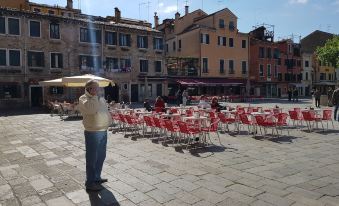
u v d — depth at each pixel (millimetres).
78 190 6160
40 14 30125
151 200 5617
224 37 44781
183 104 28453
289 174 7023
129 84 36219
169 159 8445
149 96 37625
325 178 6730
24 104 29422
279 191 5969
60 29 31484
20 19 29188
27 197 5859
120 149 9812
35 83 29859
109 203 5523
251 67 50125
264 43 51031
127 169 7523
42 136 12617
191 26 46094
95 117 6000
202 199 5617
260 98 41406
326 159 8352
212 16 43938
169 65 40375
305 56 59562
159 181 6613
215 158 8500
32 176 7109
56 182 6664
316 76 61875
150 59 37969
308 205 5316
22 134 13234
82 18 37062
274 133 12555
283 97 51969
